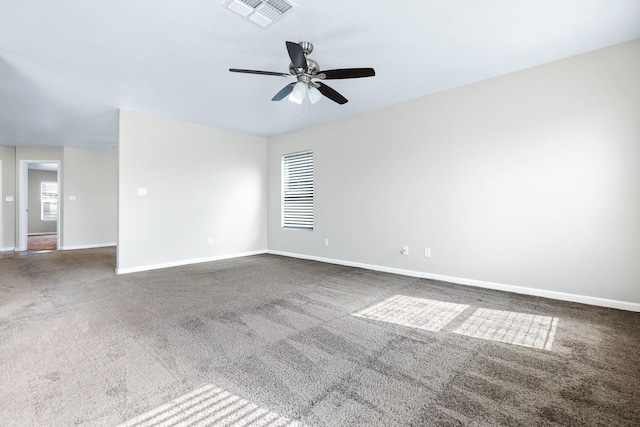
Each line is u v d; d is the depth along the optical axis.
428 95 4.00
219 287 3.65
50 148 6.87
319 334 2.32
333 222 5.14
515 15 2.37
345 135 4.94
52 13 2.27
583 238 2.98
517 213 3.35
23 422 1.36
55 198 10.99
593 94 2.92
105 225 7.45
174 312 2.79
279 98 3.26
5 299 3.17
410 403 1.51
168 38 2.63
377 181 4.55
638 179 2.73
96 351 2.03
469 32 2.61
